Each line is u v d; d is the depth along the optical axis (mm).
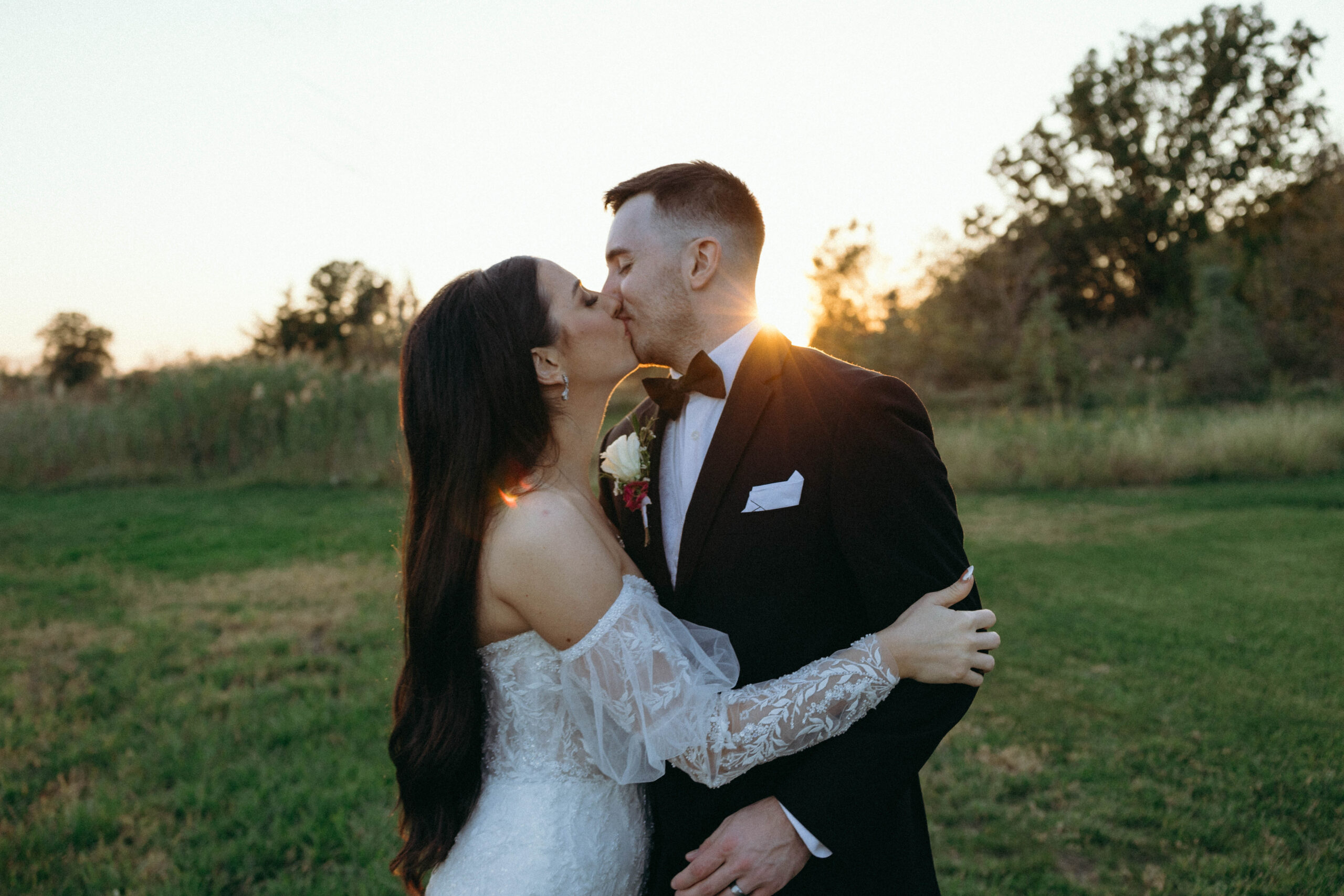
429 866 1644
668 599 1735
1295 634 5293
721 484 1673
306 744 3754
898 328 30031
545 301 1683
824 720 1464
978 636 1506
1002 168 36688
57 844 2969
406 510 1744
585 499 1715
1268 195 34188
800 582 1618
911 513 1541
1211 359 23500
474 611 1594
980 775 3551
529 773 1636
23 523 9430
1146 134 35406
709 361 1740
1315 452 12484
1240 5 34031
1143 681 4520
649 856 1771
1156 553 7609
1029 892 2734
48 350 40188
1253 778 3461
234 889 2793
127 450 13125
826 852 1493
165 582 6746
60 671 4766
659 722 1455
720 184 1830
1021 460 12633
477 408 1593
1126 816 3186
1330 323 25641
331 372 13695
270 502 10867
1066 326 26266
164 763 3617
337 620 5730
